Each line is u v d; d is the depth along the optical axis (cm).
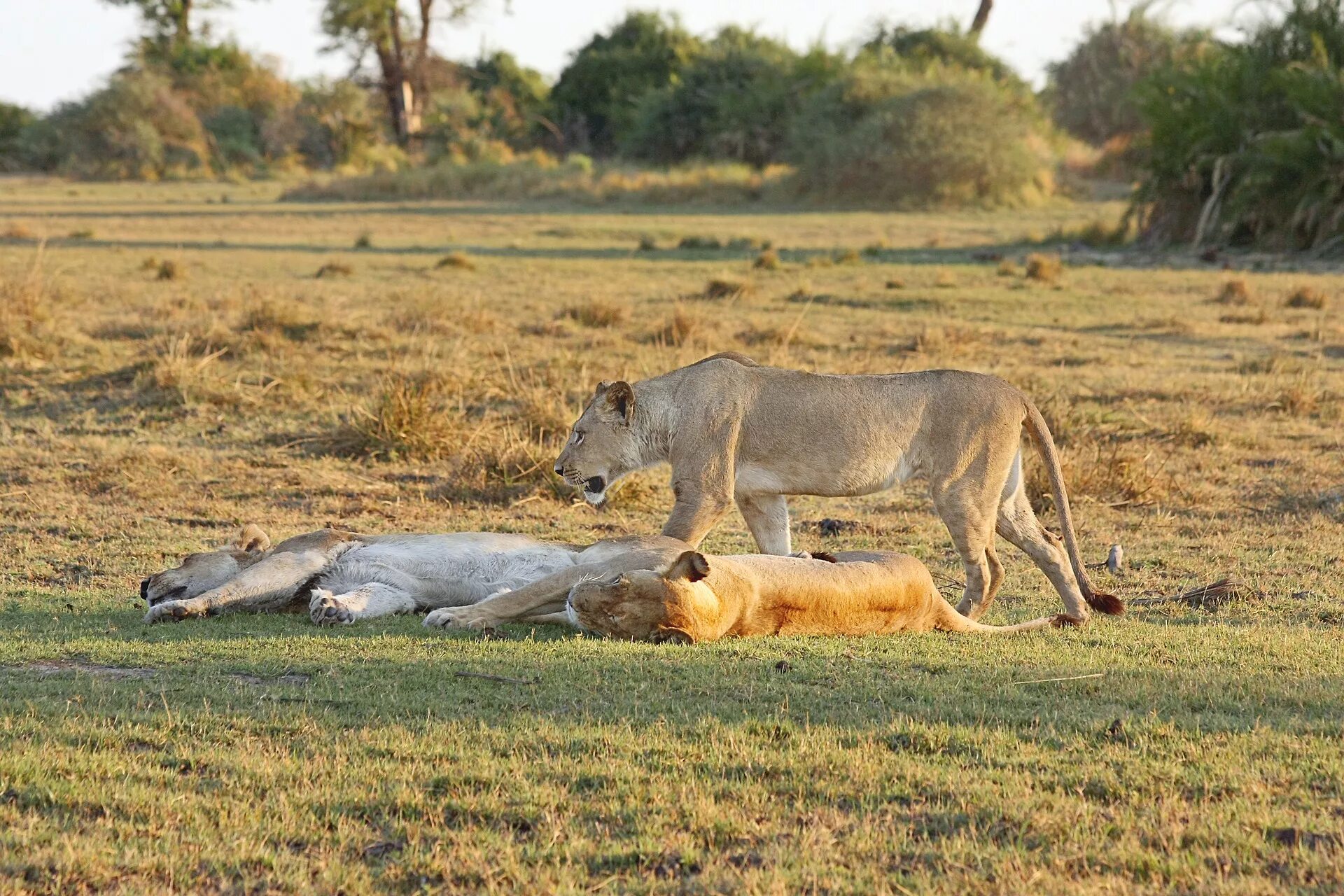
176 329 2102
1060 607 1027
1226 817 538
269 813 537
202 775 575
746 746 617
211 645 773
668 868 495
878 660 778
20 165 8925
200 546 1143
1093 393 1914
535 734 627
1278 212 3988
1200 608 1025
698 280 3209
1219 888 475
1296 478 1497
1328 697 719
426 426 1554
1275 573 1137
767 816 541
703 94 7950
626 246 4169
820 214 5469
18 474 1391
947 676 748
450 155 8112
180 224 4656
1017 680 746
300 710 655
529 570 891
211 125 8844
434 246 4044
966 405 934
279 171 8419
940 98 5850
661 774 580
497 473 1420
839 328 2486
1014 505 977
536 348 2142
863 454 931
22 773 562
